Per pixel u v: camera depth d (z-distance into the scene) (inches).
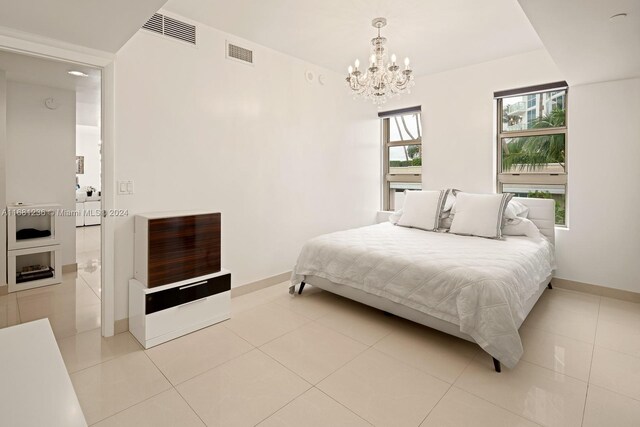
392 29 124.3
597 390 75.8
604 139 130.8
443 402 72.3
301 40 134.5
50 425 26.2
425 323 98.3
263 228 144.4
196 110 119.2
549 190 150.3
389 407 70.9
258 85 138.9
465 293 88.0
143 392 75.1
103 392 74.9
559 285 144.8
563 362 87.5
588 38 90.0
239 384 78.4
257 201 141.3
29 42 84.7
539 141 151.6
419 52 146.6
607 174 131.0
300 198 159.9
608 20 79.9
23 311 119.6
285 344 97.4
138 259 102.7
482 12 111.6
